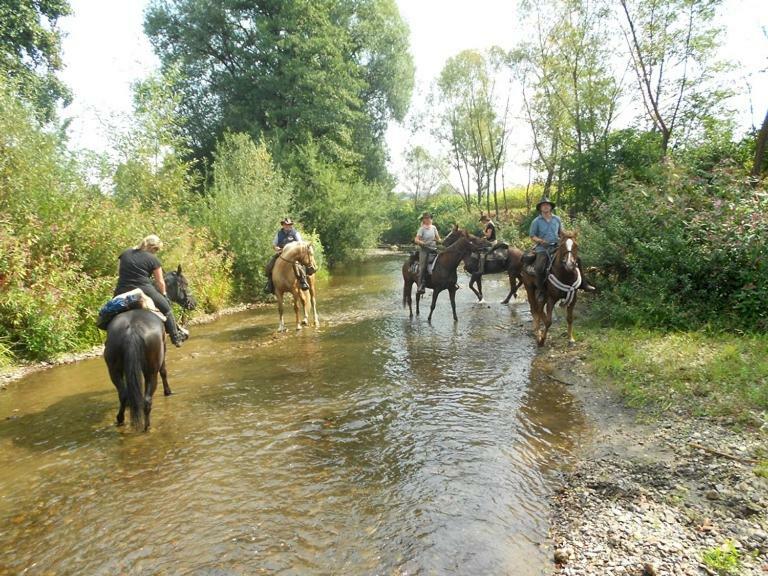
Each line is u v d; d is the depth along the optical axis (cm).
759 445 468
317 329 1141
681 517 382
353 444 534
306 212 2523
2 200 1008
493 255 1383
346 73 2727
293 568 339
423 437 545
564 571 331
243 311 1468
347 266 2808
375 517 398
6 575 342
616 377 687
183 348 998
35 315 912
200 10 2686
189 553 359
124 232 1145
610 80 2022
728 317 820
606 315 1020
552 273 855
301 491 441
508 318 1183
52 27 2088
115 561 353
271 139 2508
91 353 980
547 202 922
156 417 623
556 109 2341
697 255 879
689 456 470
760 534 351
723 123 1708
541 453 505
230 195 1758
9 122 1061
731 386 592
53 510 423
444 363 824
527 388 692
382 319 1231
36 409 670
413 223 4803
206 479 466
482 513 400
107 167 1334
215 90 2812
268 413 628
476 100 3606
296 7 2542
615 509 399
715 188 1005
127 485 460
